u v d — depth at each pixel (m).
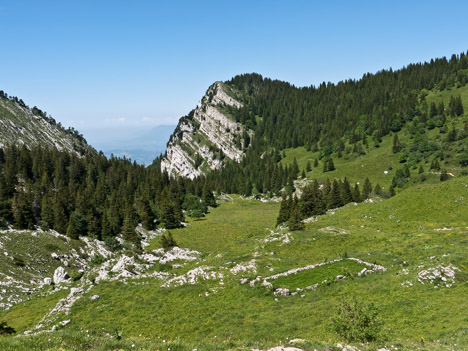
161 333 33.19
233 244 78.81
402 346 20.44
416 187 91.62
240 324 33.06
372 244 57.53
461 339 21.66
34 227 90.69
